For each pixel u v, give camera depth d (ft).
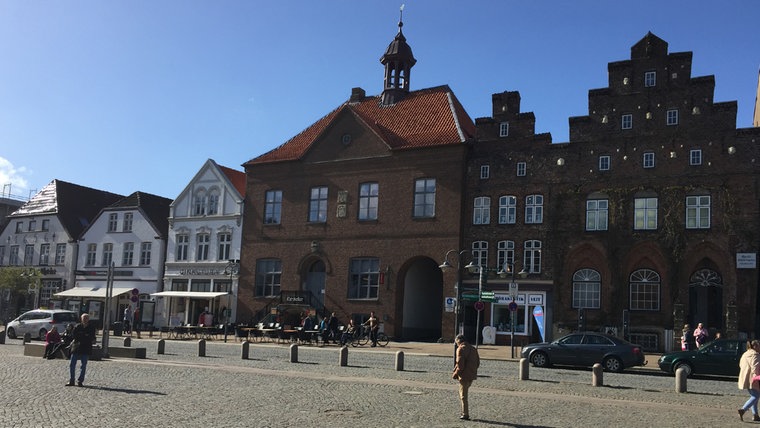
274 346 130.11
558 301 135.33
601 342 96.99
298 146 176.45
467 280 144.56
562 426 49.39
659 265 128.67
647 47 135.03
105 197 242.58
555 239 137.28
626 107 135.33
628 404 61.57
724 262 122.83
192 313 182.60
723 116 127.03
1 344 124.16
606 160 135.44
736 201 123.34
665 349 125.49
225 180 183.01
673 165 129.39
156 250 194.59
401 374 83.15
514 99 148.36
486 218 145.28
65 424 44.88
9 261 226.79
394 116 170.09
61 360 92.07
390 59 177.78
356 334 142.31
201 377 75.00
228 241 179.73
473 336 143.95
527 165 142.61
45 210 222.07
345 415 51.21
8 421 45.88
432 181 151.84
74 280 209.46
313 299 163.12
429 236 149.59
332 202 164.04
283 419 48.67
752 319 119.14
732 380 89.86
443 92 169.68
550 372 92.12
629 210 131.85
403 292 154.40
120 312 197.67
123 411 50.49
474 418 51.90
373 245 156.46
